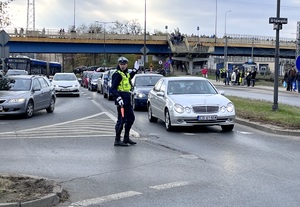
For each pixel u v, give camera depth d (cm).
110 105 2492
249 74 4894
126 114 1123
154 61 8981
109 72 3105
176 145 1126
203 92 1466
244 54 9100
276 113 1681
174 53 8000
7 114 1775
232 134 1316
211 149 1069
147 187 729
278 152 1031
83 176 804
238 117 1614
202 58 8331
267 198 662
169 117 1365
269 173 823
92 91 4319
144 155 997
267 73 9731
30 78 1931
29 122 1655
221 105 1349
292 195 677
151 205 632
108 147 1097
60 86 3316
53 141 1186
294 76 3906
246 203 638
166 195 682
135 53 7762
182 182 759
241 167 873
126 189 717
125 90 1120
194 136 1277
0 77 1941
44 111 2144
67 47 7069
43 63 5456
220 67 8444
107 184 748
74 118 1789
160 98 1484
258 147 1096
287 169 855
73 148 1082
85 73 5334
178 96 1409
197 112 1330
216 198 664
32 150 1053
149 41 7775
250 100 2372
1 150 1052
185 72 8419
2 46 2341
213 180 772
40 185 690
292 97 3100
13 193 644
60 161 933
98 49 7350
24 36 6631
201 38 8662
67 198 665
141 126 1514
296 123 1417
